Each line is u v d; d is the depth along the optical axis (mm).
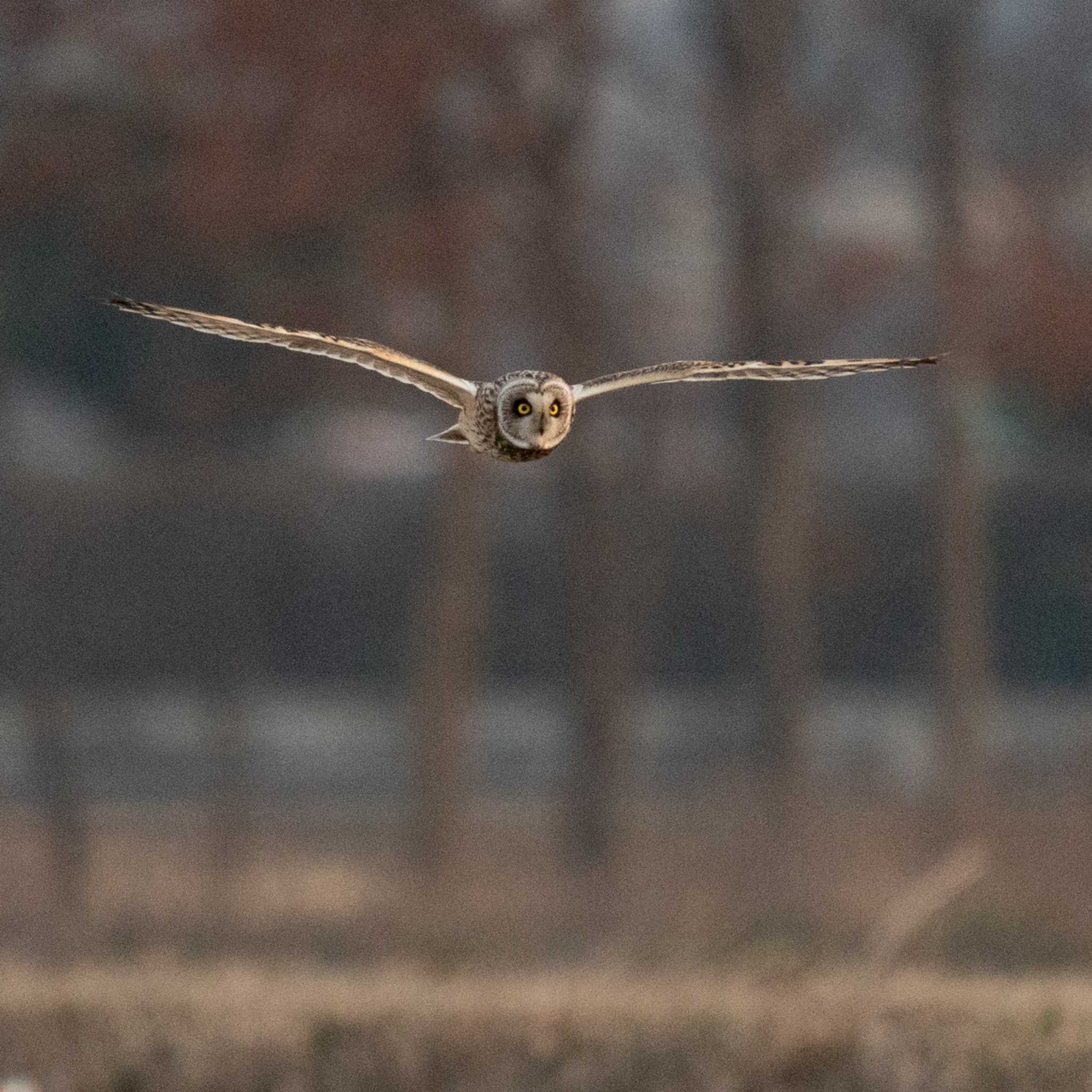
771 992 13711
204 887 31047
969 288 33969
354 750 42844
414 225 31031
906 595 42094
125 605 35688
